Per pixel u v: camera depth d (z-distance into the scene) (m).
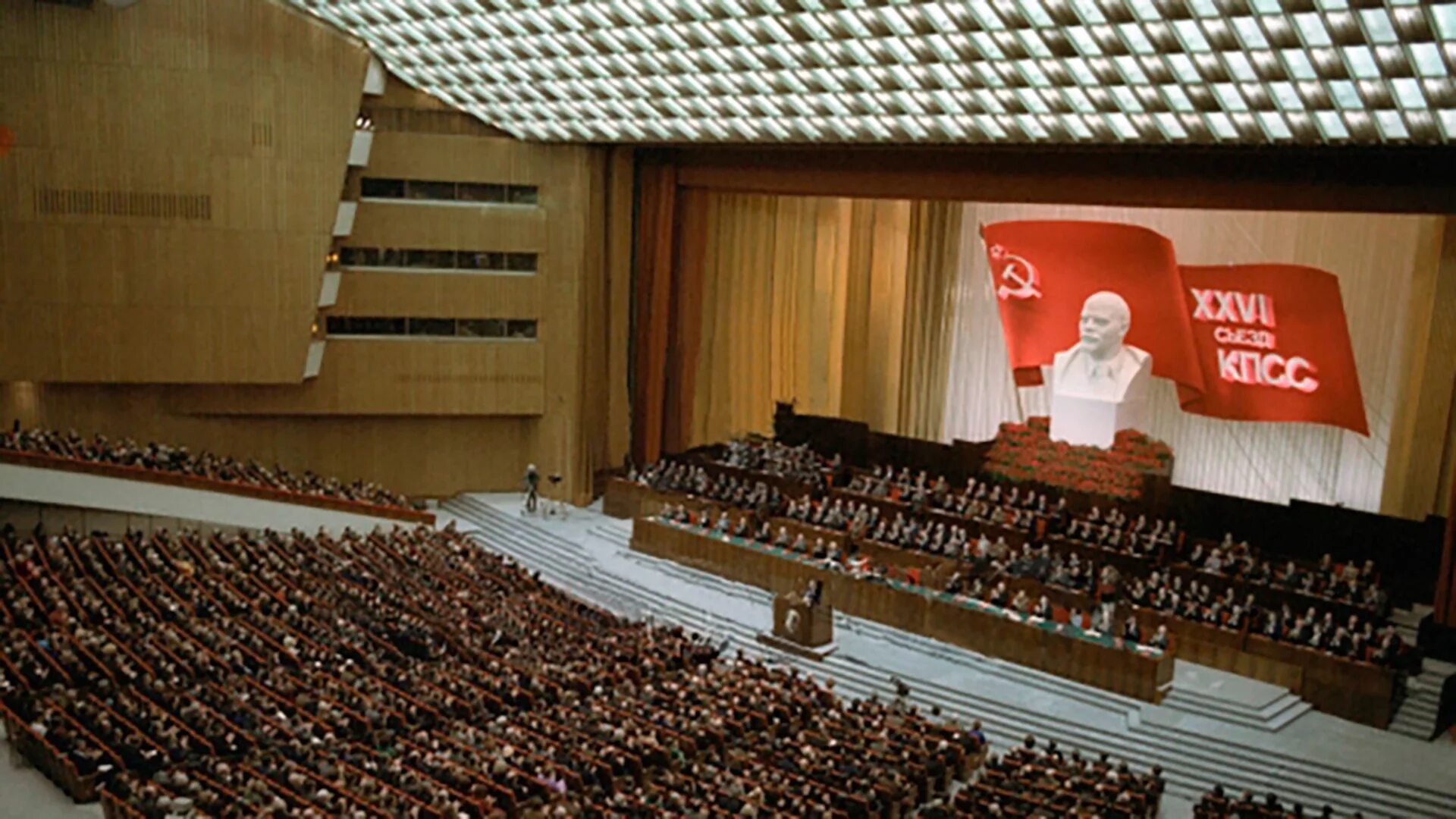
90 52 31.27
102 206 31.98
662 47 28.27
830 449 37.00
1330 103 21.58
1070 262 32.44
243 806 15.30
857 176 31.73
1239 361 30.98
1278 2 19.27
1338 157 24.33
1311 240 30.16
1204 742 22.61
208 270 32.97
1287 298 29.70
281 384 34.84
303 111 32.88
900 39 24.69
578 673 21.98
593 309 36.47
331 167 33.28
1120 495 30.94
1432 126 21.19
